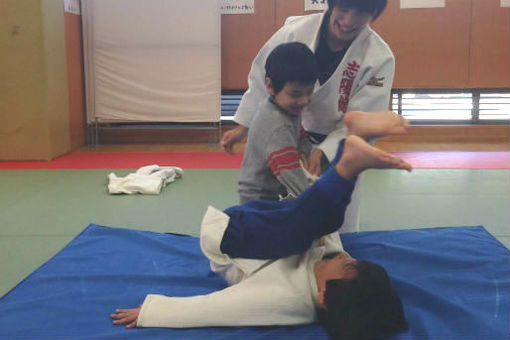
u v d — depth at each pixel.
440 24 5.75
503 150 5.43
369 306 1.57
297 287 1.70
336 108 2.12
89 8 5.68
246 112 2.23
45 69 4.96
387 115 1.58
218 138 6.06
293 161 1.80
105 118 5.87
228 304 1.70
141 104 5.79
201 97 5.74
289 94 1.78
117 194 3.72
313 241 1.75
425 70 5.86
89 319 1.79
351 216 2.51
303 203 1.63
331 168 1.58
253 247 1.73
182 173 4.29
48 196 3.68
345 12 1.78
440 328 1.69
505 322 1.71
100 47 5.72
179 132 6.12
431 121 6.11
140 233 2.63
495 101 6.02
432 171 4.44
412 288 1.95
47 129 5.04
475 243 2.43
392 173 4.37
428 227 2.95
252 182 1.98
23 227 2.97
